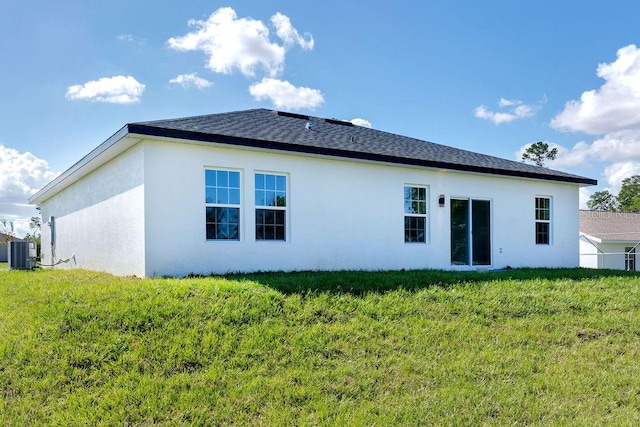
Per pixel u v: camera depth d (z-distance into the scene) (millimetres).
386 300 6445
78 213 13000
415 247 11242
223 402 3791
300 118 13625
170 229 8062
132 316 5066
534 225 13445
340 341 5113
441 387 4344
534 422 3785
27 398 3678
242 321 5277
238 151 8852
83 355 4293
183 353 4469
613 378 4789
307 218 9664
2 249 30422
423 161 10938
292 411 3717
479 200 12508
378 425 3561
